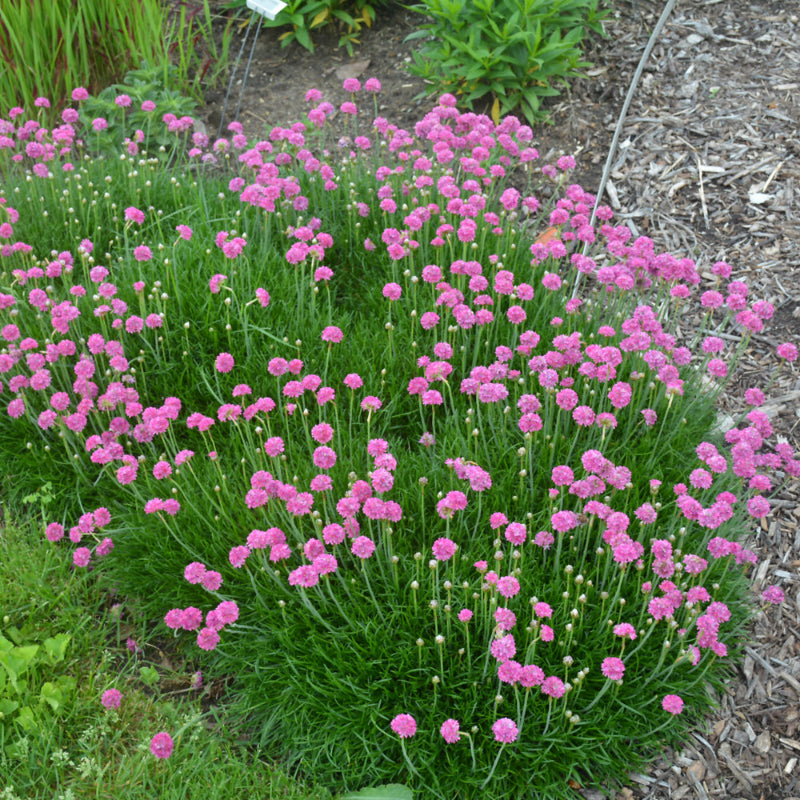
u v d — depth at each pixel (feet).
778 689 4.07
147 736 3.87
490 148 5.44
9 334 4.56
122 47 6.79
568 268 5.60
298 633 4.05
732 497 4.03
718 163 6.04
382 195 5.16
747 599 4.25
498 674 3.65
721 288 5.45
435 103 6.95
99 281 4.78
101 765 3.85
